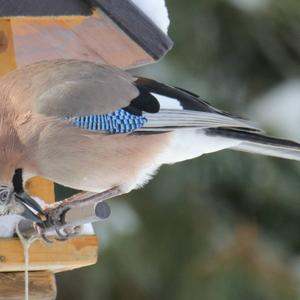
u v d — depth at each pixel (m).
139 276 14.38
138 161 10.06
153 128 10.02
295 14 15.62
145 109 10.03
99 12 9.96
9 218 9.59
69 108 9.76
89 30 10.61
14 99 9.78
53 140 9.69
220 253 14.74
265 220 15.45
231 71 15.66
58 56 11.41
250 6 15.43
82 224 9.59
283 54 15.91
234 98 15.50
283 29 15.82
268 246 15.07
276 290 14.48
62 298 14.41
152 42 10.06
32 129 9.68
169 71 15.02
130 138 9.98
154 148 10.09
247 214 15.28
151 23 10.07
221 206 15.16
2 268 9.52
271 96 15.54
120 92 10.02
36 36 11.06
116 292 14.46
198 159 15.00
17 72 9.96
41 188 10.20
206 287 14.45
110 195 10.08
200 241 14.74
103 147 9.87
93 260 9.79
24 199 9.65
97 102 9.88
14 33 11.02
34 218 9.47
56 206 9.64
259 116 15.16
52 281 10.05
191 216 14.85
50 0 9.58
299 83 15.80
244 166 15.17
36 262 9.61
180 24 15.18
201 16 15.30
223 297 14.37
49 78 9.89
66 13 9.65
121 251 14.33
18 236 9.56
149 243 14.60
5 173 9.71
